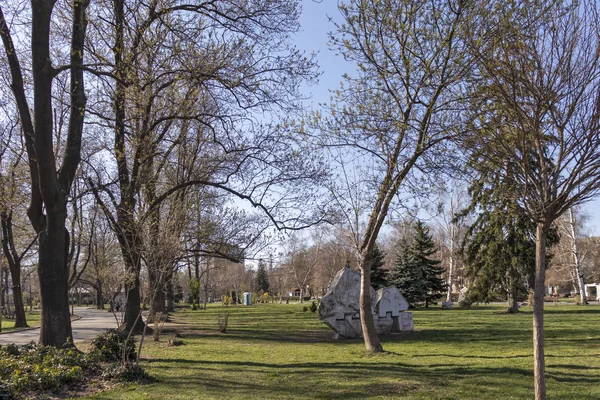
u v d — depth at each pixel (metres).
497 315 31.17
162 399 8.35
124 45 14.00
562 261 56.12
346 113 12.90
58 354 11.16
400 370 11.30
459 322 25.98
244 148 16.45
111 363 11.35
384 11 11.97
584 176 6.47
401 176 12.81
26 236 28.00
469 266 31.42
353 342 18.53
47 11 12.64
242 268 90.25
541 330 6.97
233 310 48.53
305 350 15.80
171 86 15.25
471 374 10.54
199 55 14.88
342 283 20.38
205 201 18.81
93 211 21.81
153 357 13.70
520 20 7.58
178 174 19.08
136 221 11.86
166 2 14.88
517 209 7.19
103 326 28.94
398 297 21.23
